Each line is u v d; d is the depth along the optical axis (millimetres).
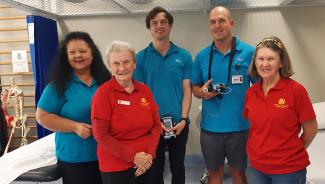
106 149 1652
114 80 1715
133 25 3742
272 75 1648
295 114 1623
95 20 3789
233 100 2219
